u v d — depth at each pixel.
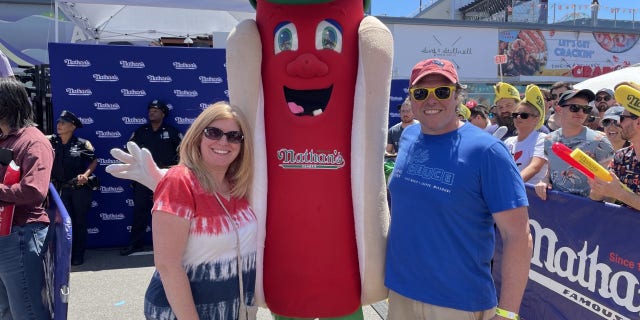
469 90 18.73
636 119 2.75
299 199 2.52
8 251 2.76
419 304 2.26
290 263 2.54
